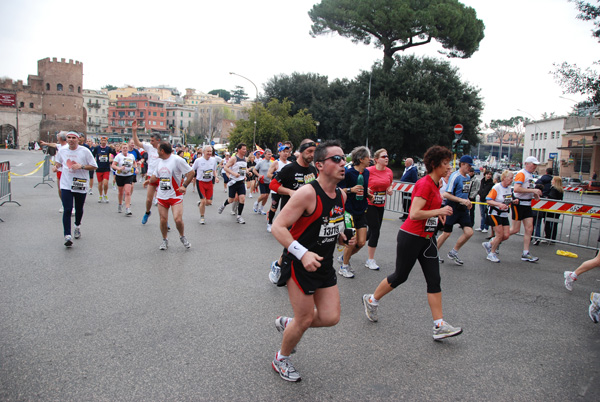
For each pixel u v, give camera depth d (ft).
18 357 11.02
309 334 13.28
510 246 29.71
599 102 38.29
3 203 36.52
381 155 20.98
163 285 17.31
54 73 257.55
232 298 16.11
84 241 24.57
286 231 9.46
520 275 21.58
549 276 21.57
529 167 24.64
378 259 23.85
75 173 23.21
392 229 34.19
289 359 10.67
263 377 10.57
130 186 34.58
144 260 21.02
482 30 117.91
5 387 9.64
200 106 458.50
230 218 35.70
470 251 27.35
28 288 16.26
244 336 12.84
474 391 10.35
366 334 13.43
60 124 259.80
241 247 24.84
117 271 18.99
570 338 13.74
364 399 9.83
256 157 56.24
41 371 10.40
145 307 14.87
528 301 17.38
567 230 39.60
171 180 22.82
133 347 11.85
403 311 15.57
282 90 185.47
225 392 9.84
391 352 12.25
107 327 13.08
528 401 10.01
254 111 156.46
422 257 13.47
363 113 121.49
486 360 11.99
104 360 11.06
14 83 252.83
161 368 10.78
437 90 119.34
